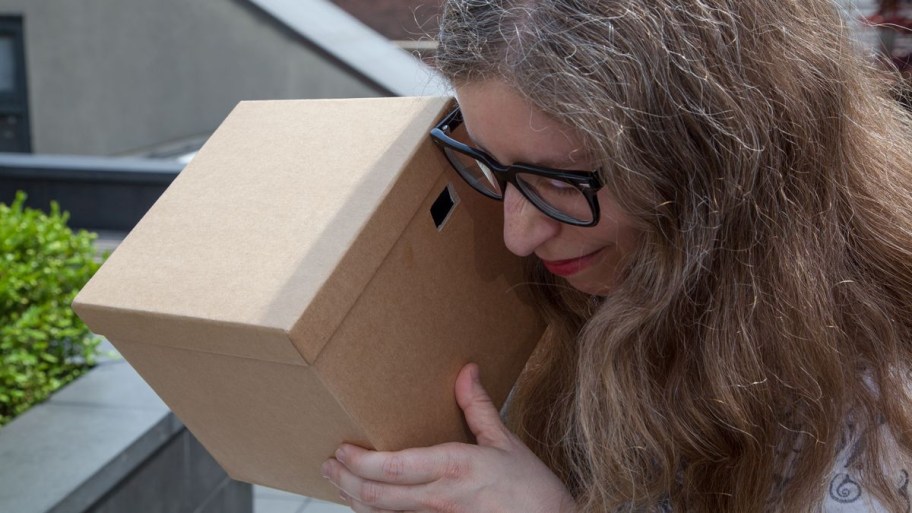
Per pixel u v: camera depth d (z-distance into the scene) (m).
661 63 0.72
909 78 1.09
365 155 0.87
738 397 0.81
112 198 4.68
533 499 0.89
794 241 0.80
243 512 2.52
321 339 0.77
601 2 0.72
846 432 0.83
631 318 0.81
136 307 0.80
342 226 0.81
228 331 0.77
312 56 5.14
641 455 0.86
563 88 0.71
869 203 0.85
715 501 0.87
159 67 5.46
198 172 0.93
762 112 0.76
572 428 0.98
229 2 5.21
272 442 0.94
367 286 0.82
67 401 2.11
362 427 0.83
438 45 0.79
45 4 5.45
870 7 1.52
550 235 0.83
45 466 1.83
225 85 5.40
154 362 0.88
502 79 0.73
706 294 0.82
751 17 0.75
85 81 5.58
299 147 0.92
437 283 0.89
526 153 0.76
